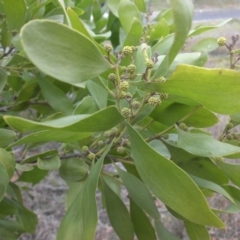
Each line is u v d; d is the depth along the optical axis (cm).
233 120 24
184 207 19
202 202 18
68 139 20
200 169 24
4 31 30
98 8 40
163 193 19
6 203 33
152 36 32
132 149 20
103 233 73
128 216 26
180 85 18
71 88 40
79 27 21
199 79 17
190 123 24
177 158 24
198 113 23
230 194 25
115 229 25
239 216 71
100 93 25
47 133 19
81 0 39
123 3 29
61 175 26
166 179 19
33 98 38
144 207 25
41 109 38
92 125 18
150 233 27
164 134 25
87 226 19
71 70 16
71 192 26
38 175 36
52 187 82
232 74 16
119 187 39
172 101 22
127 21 29
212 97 18
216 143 20
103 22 40
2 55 33
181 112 23
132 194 25
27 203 78
